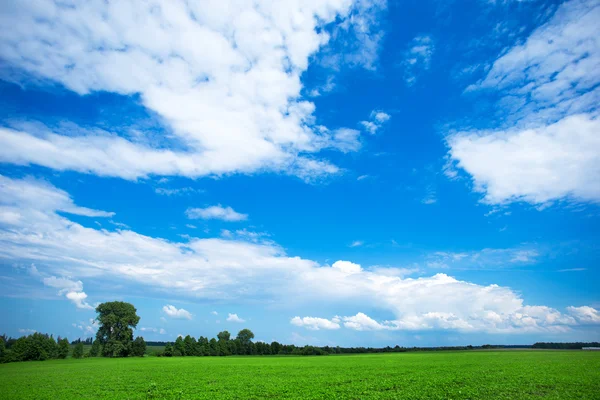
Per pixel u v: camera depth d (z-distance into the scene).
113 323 115.19
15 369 68.12
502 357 93.56
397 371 55.94
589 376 43.78
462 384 38.00
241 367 70.19
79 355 114.38
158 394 34.41
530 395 30.73
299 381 44.22
